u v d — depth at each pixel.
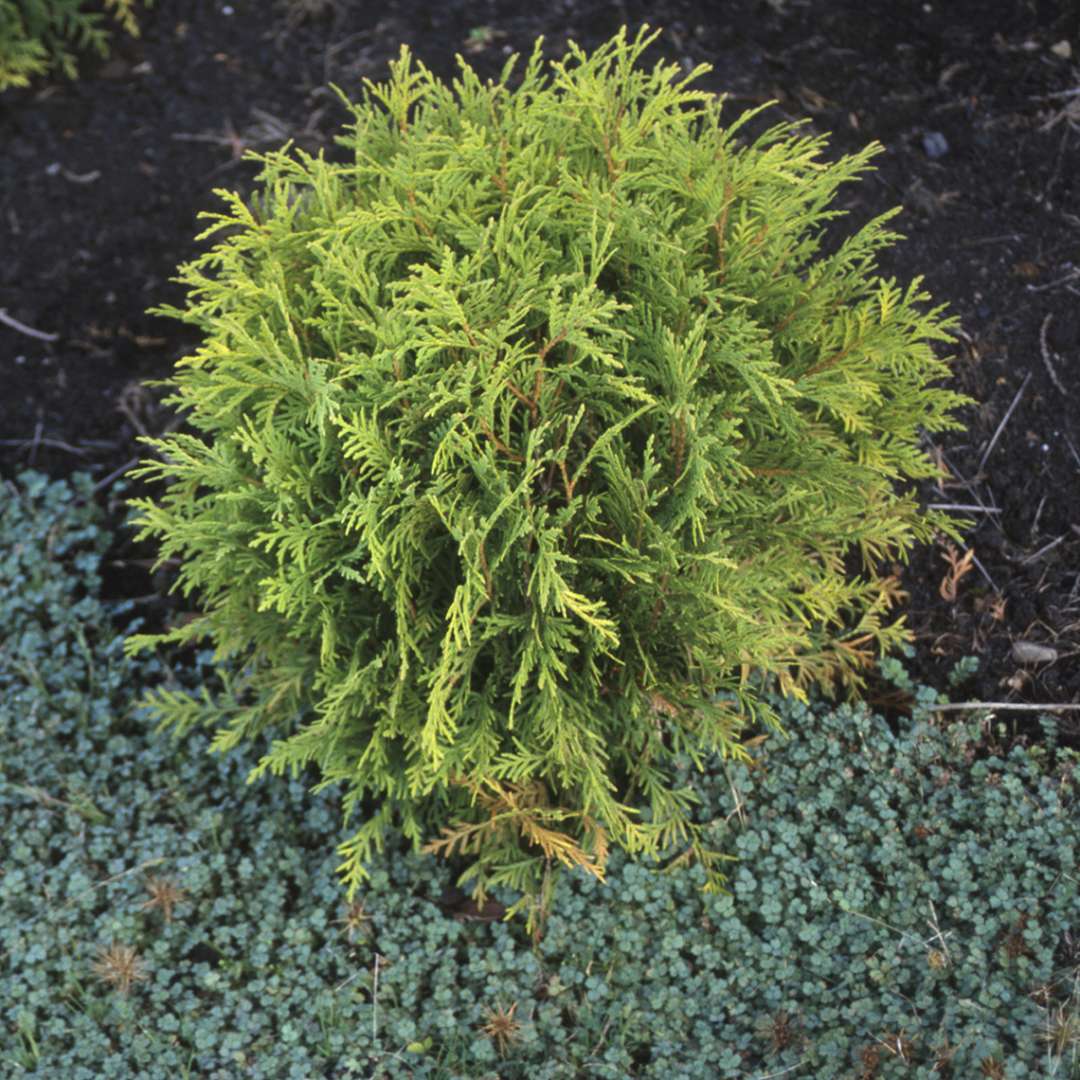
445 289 1.49
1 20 1.96
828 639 1.65
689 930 1.60
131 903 1.64
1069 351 1.74
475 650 1.54
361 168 1.55
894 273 1.77
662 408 1.50
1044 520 1.71
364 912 1.63
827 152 1.82
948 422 1.61
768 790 1.63
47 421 1.87
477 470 1.50
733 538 1.58
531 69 1.58
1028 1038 1.53
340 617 1.56
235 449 1.56
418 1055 1.58
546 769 1.57
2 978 1.62
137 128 1.97
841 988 1.57
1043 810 1.60
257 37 2.00
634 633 1.54
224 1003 1.61
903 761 1.63
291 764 1.60
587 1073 1.57
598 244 1.53
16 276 1.91
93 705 1.74
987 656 1.67
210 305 1.55
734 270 1.54
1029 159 1.82
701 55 1.89
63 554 1.82
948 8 1.90
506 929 1.61
